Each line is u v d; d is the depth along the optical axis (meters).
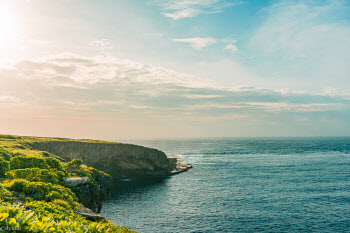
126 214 52.03
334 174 97.88
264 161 145.00
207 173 105.50
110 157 94.38
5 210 7.54
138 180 94.06
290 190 71.75
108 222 19.58
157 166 103.56
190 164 131.00
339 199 62.00
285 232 42.38
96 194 34.25
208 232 42.44
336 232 42.41
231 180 88.12
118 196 67.94
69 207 20.20
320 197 63.94
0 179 23.50
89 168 40.34
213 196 66.44
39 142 73.00
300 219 48.34
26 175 25.17
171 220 48.19
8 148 47.66
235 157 171.75
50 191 21.50
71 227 9.16
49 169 29.17
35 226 7.42
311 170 108.12
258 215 50.75
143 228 44.31
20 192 20.25
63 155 80.12
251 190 72.38
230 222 46.91
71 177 31.25
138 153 100.38
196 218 49.28
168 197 66.31
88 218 19.25
